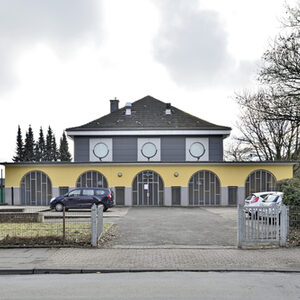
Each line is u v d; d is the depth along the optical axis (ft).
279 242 30.01
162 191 78.48
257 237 29.71
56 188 78.48
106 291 18.61
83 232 33.40
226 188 78.18
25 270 22.77
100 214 33.06
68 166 79.00
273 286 19.52
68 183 78.64
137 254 26.91
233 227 42.34
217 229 40.63
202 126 94.99
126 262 24.47
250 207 29.91
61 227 36.70
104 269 22.88
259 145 117.80
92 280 20.86
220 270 22.97
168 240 33.22
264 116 59.11
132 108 105.60
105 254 26.86
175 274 22.16
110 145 92.84
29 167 79.05
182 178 78.43
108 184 78.33
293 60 54.60
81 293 18.31
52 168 79.10
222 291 18.54
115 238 34.32
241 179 78.38
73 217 49.57
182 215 57.11
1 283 20.38
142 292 18.39
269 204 52.13
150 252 27.68
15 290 18.92
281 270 22.82
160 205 78.02
